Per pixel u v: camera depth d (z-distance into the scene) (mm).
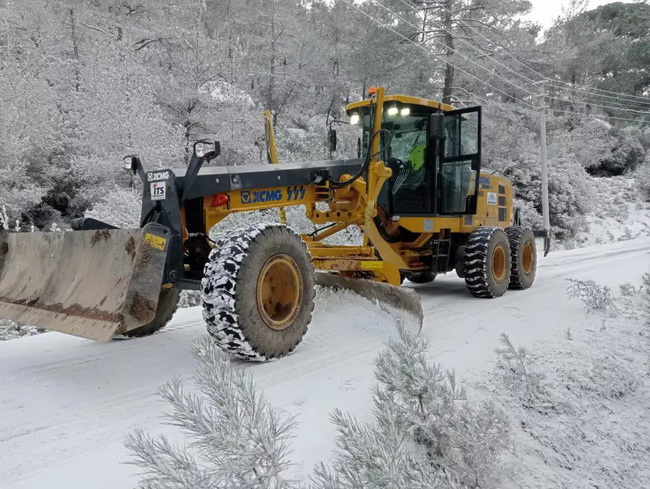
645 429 2607
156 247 2760
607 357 3355
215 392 1372
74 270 3111
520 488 1926
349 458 1437
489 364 3020
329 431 2061
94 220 3719
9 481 1790
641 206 23500
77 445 2090
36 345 3805
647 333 3934
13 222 11344
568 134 24781
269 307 3295
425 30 17391
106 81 12531
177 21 18078
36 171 12445
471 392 2568
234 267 2918
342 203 4848
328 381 2742
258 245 3053
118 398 2645
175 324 4566
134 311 2646
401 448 1699
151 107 12875
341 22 23766
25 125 11656
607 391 2891
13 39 13422
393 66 17188
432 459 1797
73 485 1751
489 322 4301
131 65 13289
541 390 2689
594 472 2195
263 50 22016
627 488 2152
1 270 3631
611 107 31656
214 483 1269
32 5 15688
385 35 17266
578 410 2623
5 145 11000
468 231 6219
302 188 4270
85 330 2688
